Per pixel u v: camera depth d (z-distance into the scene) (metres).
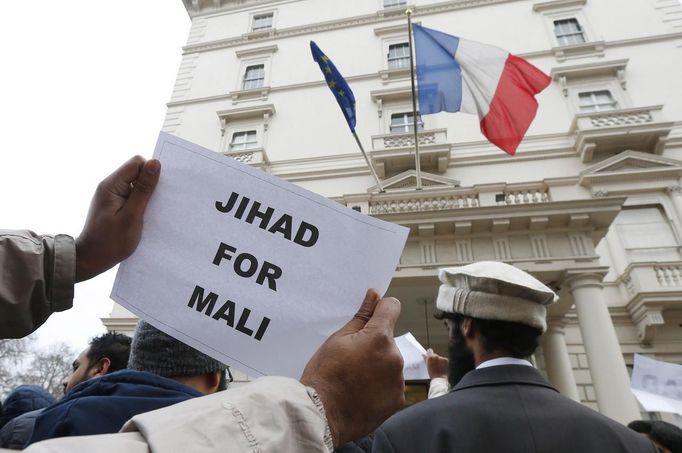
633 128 11.90
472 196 10.77
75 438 0.50
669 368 4.66
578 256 8.25
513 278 1.78
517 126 8.61
